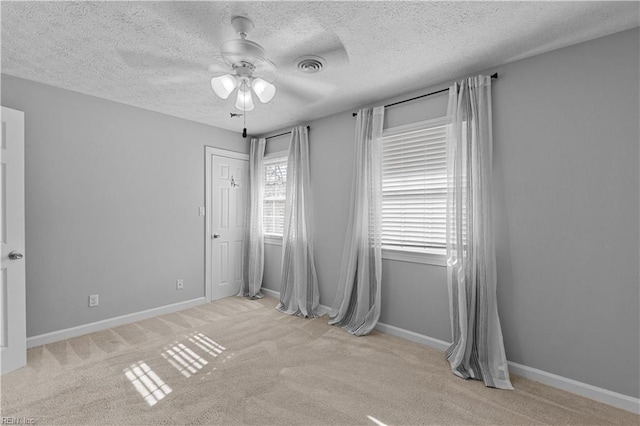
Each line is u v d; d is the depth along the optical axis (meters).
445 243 2.79
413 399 2.06
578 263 2.13
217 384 2.22
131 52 2.28
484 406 1.99
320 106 3.40
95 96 3.14
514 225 2.38
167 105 3.41
